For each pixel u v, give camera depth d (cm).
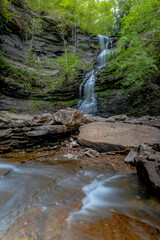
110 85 1229
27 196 182
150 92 905
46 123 489
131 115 992
